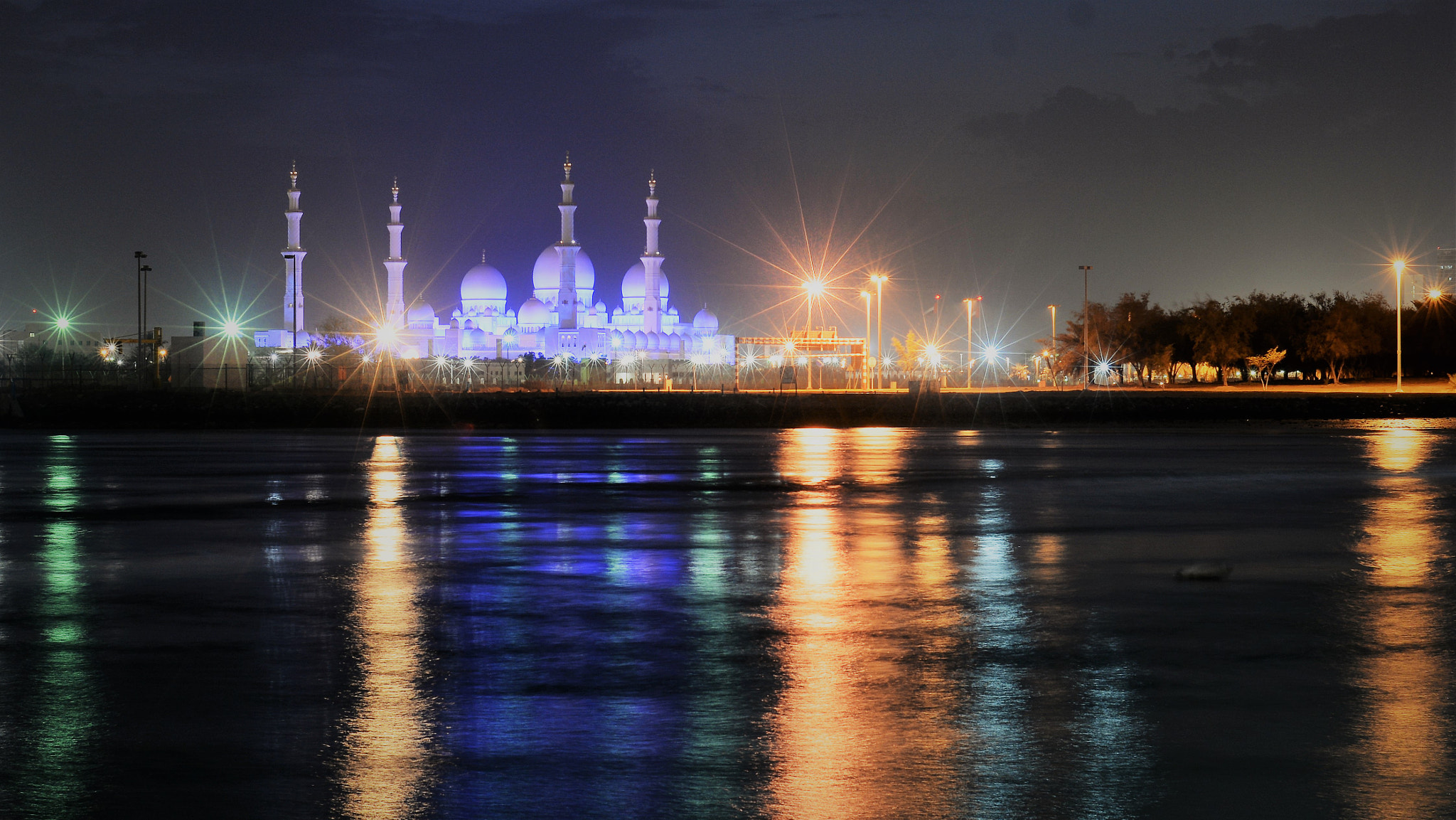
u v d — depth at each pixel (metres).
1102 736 11.43
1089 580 20.56
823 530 27.17
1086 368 134.50
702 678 13.75
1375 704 12.59
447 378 144.75
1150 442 61.53
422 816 9.31
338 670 14.16
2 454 52.09
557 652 15.11
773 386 153.50
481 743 11.23
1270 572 21.33
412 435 71.38
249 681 13.65
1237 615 17.48
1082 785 10.01
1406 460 48.16
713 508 31.47
